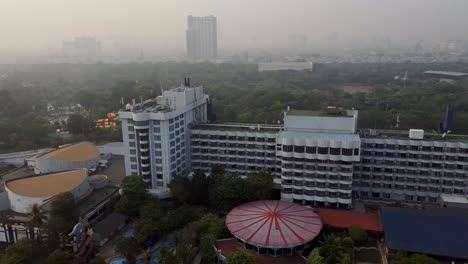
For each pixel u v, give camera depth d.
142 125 166.12
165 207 154.00
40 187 157.62
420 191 165.75
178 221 141.88
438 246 121.88
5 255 119.81
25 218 146.00
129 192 154.88
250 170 182.75
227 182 154.50
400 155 164.25
